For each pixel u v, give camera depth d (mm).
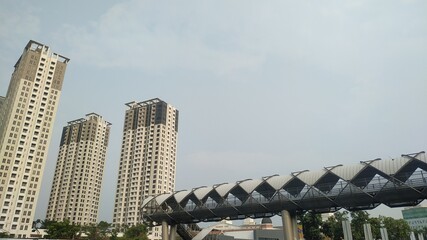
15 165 121438
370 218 85375
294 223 47031
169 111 166250
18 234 115188
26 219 119188
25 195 121312
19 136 125062
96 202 172000
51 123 136375
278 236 95688
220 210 51406
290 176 47719
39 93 135500
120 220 144250
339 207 44938
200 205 53250
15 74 144250
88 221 164000
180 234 62125
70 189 166625
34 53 139500
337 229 80688
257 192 49094
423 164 39500
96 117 188375
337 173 43656
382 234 41312
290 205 45969
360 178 45438
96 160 177375
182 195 56656
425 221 168125
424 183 37844
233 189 51344
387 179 40750
